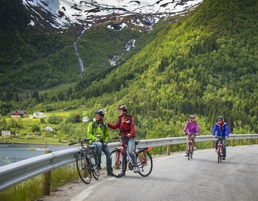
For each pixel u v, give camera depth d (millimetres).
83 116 186500
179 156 18062
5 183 6047
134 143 10641
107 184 9062
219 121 15289
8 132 145250
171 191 8117
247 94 183625
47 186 7730
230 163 14797
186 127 16375
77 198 7312
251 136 31953
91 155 9695
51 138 142750
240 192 8219
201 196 7625
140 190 8203
